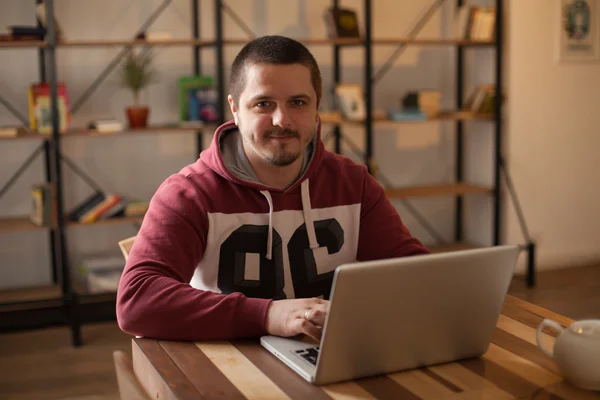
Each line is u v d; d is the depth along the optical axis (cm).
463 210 518
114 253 442
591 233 512
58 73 420
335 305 120
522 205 487
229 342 148
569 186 500
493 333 153
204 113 412
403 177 504
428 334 132
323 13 458
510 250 134
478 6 480
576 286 462
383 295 123
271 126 160
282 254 181
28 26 403
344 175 193
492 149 486
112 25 427
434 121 491
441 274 127
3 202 419
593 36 492
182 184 176
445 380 129
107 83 429
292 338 146
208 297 150
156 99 439
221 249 177
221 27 402
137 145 441
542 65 479
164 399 128
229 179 176
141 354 143
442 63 503
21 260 428
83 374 340
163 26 436
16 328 392
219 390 124
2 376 338
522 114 479
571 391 125
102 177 437
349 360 127
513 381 129
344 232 191
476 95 471
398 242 192
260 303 149
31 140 420
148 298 151
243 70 162
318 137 185
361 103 439
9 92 412
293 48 160
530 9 471
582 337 125
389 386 127
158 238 166
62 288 396
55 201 388
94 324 412
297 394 123
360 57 479
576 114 495
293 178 183
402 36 489
